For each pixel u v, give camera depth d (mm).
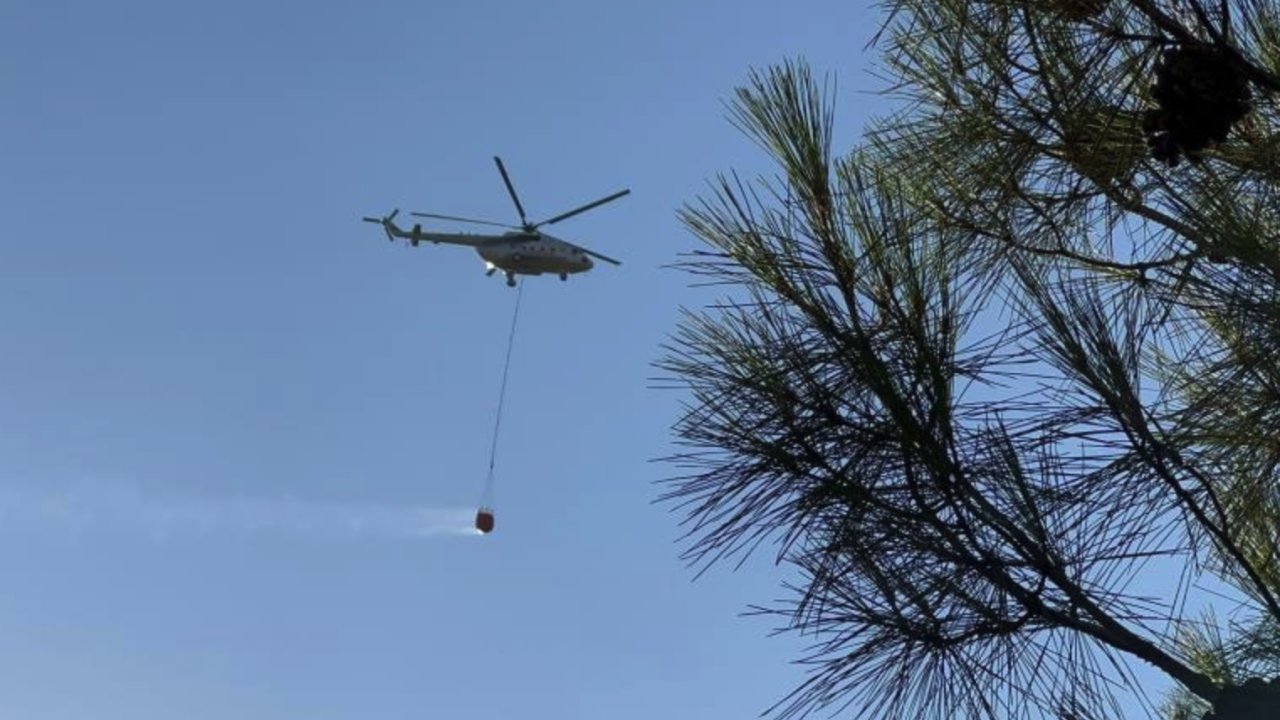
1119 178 3568
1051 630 3197
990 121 3715
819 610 3260
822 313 3387
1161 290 3416
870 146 3838
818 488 3271
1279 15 3439
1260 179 3326
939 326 3371
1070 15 3422
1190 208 3305
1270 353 3027
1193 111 3223
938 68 3846
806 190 3549
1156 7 3338
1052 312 3182
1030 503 3146
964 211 3727
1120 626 3117
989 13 3523
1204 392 3156
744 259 3529
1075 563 3129
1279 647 3285
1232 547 3082
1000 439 3174
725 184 3578
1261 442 3082
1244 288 3059
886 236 3473
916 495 3230
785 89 3619
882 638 3238
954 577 3205
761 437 3369
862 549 3230
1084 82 3406
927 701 3225
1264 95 3404
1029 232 3758
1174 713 3422
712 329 3506
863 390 3312
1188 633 3465
